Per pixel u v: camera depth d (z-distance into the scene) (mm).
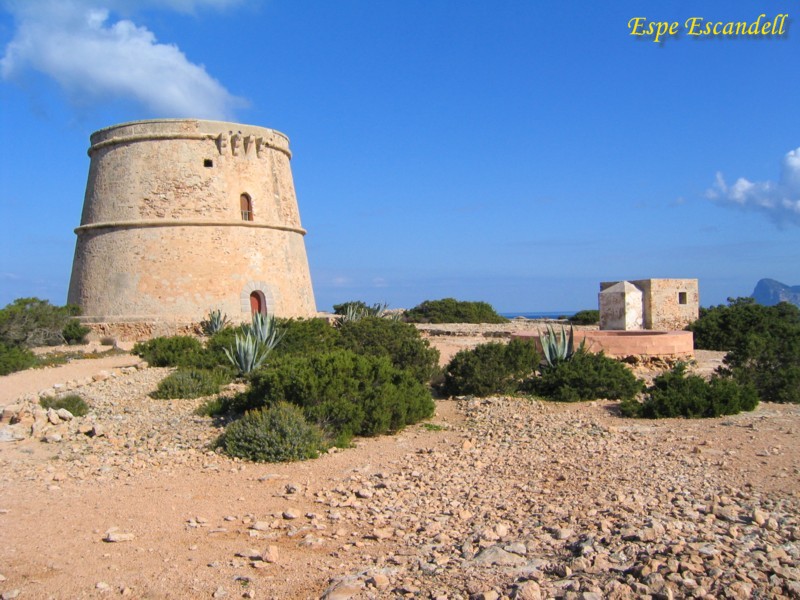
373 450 10297
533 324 38438
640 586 4824
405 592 5074
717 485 7547
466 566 5496
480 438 10938
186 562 5902
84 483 8617
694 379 12984
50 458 10141
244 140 28625
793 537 5664
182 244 27047
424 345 17031
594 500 7176
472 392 15078
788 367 14195
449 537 6305
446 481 8328
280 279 28984
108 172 28312
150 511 7398
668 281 28344
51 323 25938
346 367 11961
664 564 5102
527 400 14008
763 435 10164
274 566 5770
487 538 6105
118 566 5828
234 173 28328
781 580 4785
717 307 31859
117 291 27094
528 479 8305
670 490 7402
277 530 6746
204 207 27562
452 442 10750
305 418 10852
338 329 21484
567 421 11898
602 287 29422
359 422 11094
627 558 5359
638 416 12344
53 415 12227
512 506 7203
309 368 11969
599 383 14273
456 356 15938
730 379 14109
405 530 6586
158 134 27609
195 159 27766
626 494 7293
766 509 6562
